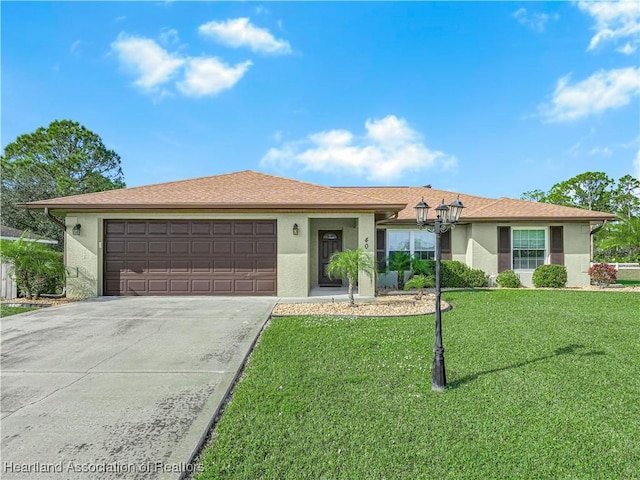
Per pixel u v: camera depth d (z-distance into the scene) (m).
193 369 4.98
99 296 10.75
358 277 11.00
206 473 2.77
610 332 6.78
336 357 5.42
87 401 3.99
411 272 13.94
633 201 36.81
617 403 3.90
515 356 5.44
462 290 13.03
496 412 3.71
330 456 2.96
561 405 3.86
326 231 14.05
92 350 5.81
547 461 2.91
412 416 3.63
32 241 10.62
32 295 10.49
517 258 14.46
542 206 15.39
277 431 3.35
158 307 9.14
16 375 4.78
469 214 14.46
